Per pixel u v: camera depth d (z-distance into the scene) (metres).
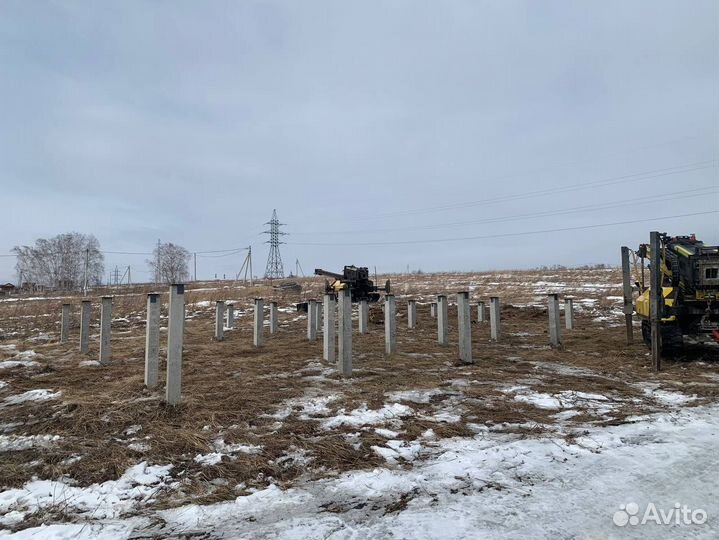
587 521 3.05
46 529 3.06
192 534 3.00
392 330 9.99
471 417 5.42
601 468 3.88
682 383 6.98
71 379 7.67
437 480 3.74
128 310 23.61
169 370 5.69
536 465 3.97
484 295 25.22
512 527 2.99
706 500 3.31
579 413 5.54
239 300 27.23
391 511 3.25
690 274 8.89
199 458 4.24
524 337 12.77
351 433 4.89
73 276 71.75
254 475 3.91
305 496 3.52
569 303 14.14
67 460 4.23
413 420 5.31
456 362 8.77
